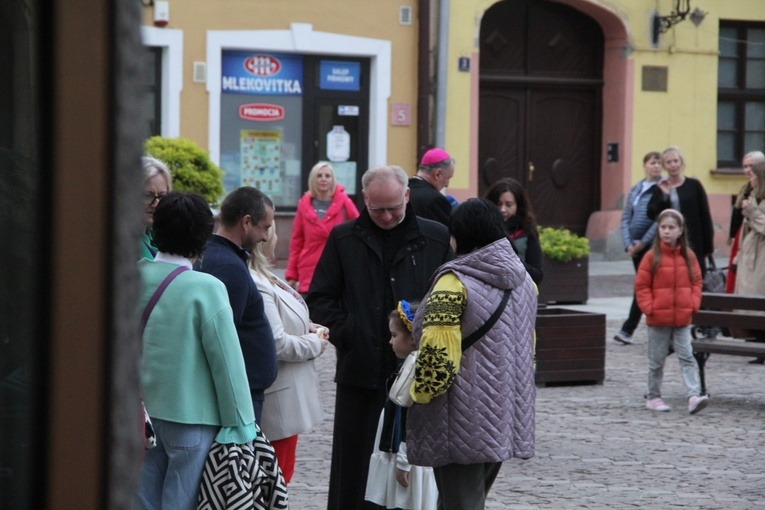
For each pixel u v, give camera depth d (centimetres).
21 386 219
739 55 3641
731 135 3659
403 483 841
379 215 889
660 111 3525
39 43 215
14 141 218
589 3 3434
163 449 698
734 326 1562
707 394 1533
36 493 217
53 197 215
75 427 217
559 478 1151
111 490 218
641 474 1169
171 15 2920
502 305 752
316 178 1892
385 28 3127
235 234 812
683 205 2012
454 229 773
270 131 3055
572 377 1678
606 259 3506
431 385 727
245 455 689
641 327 2288
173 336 682
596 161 3584
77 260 216
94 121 215
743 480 1147
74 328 216
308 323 878
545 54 3503
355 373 888
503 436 743
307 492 1085
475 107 3284
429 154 1274
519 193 1339
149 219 795
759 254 1886
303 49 3041
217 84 2975
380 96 3128
